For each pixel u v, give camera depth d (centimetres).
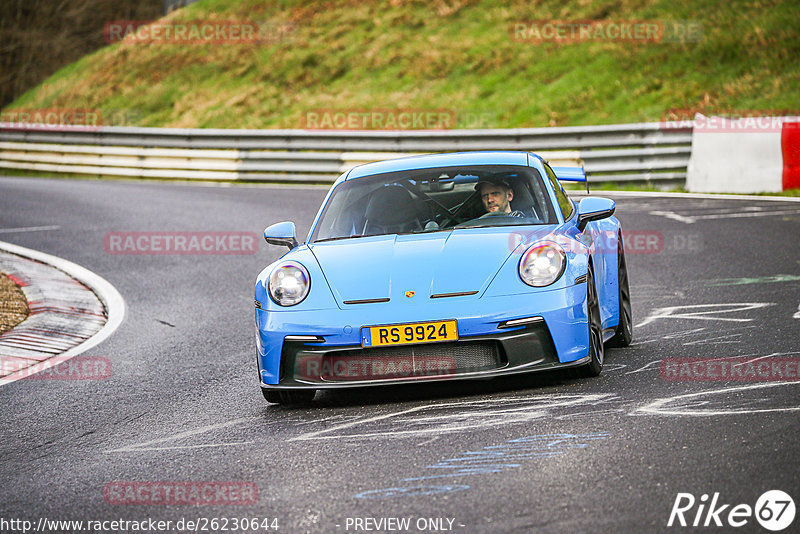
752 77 8069
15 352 2662
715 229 4081
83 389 2198
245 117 10919
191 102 11862
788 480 1172
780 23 8775
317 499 1254
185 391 2100
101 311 3272
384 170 2273
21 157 9112
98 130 8531
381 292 1778
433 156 2352
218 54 12975
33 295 3450
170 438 1686
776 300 2580
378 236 2028
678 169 5928
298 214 5353
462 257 1827
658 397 1641
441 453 1411
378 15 12600
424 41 11425
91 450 1650
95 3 17888
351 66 11462
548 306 1741
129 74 13300
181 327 2927
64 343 2795
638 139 6047
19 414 1998
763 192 5331
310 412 1794
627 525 1070
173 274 3912
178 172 7925
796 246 3516
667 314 2566
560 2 11188
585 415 1559
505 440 1451
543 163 2264
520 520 1110
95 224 5306
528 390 1791
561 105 8750
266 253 4303
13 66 17125
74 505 1332
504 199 2097
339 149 7338
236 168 7588
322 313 1777
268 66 12100
